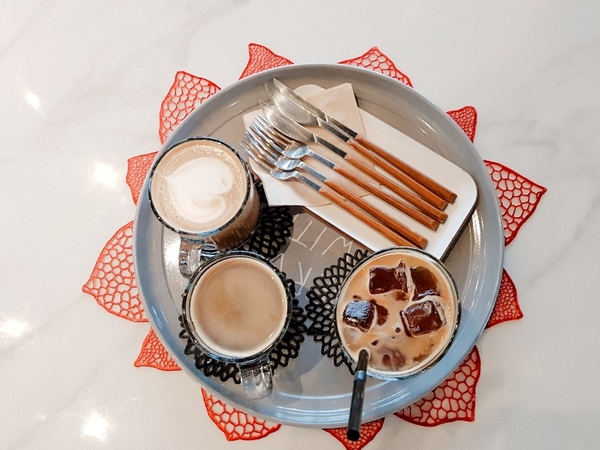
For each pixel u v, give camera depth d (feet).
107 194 3.02
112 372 2.80
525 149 2.84
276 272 2.56
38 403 2.80
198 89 3.06
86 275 2.94
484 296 2.54
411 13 3.07
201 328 2.55
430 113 2.73
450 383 2.60
